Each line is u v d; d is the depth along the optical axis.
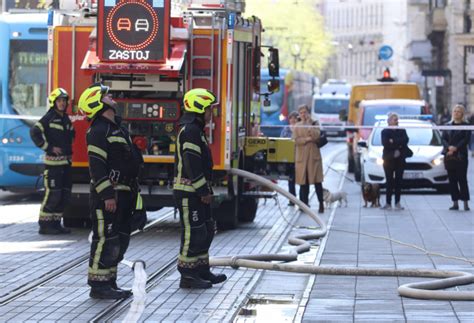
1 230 25.05
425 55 102.12
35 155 32.81
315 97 96.38
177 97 23.94
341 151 72.94
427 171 36.53
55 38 24.39
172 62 23.17
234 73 24.67
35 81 33.03
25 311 14.95
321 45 129.25
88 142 15.64
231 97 24.09
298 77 79.06
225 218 25.47
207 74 24.03
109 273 15.89
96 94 15.70
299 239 22.69
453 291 16.02
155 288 16.95
